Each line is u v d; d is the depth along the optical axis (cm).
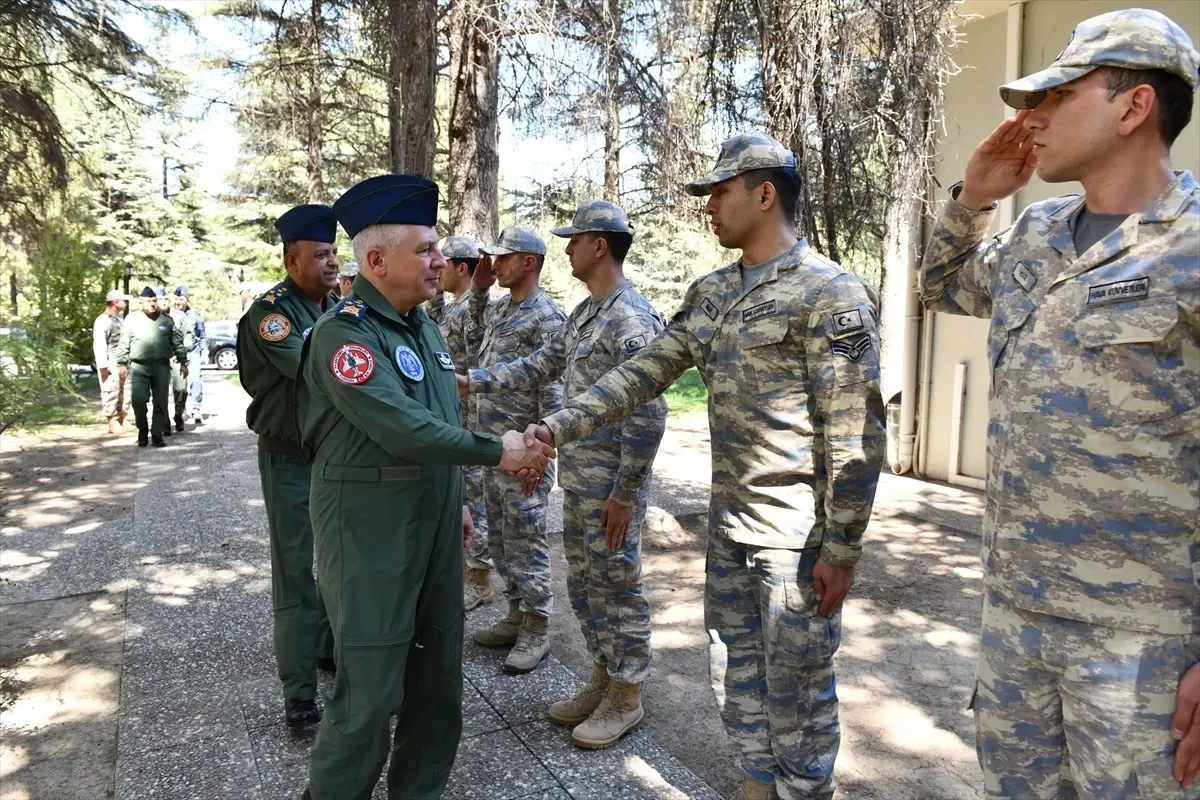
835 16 455
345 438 217
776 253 215
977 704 170
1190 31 510
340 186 1656
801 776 218
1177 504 142
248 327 285
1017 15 602
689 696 328
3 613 420
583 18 563
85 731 303
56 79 935
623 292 286
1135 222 145
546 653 349
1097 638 148
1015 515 158
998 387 165
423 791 237
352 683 211
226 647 370
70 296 1357
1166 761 144
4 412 770
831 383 198
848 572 210
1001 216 616
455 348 490
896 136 497
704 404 1303
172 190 2806
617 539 276
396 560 215
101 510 635
